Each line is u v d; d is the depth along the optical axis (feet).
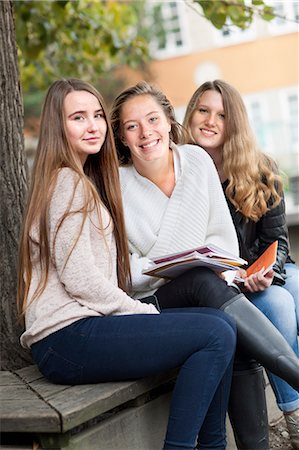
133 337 13.46
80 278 13.60
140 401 14.67
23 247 14.28
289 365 14.16
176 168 16.81
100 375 13.74
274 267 17.85
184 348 13.41
